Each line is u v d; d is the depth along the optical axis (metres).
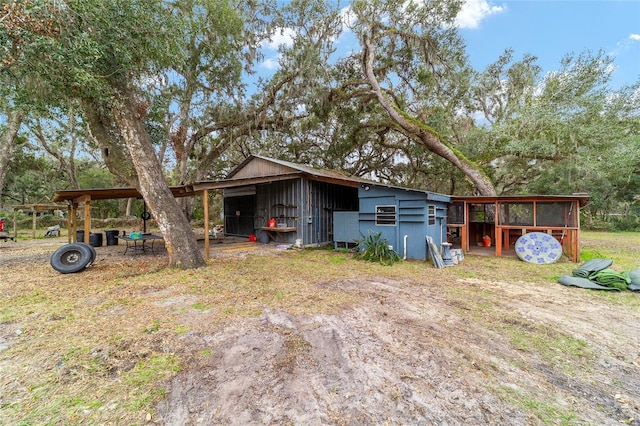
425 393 2.12
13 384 2.19
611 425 1.81
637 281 4.70
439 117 14.30
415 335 3.05
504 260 7.63
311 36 13.86
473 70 15.40
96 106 6.61
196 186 7.45
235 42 13.10
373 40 13.21
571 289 4.84
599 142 10.25
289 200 10.76
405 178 20.80
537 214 8.05
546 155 11.02
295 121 16.91
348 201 12.62
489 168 15.73
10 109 6.36
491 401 2.03
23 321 3.38
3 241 12.42
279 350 2.72
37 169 21.61
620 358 2.62
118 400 2.03
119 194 9.42
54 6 4.12
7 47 4.00
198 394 2.11
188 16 10.26
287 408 1.97
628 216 19.42
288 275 5.69
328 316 3.55
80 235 10.87
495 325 3.32
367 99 14.85
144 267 6.46
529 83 13.80
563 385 2.23
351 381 2.27
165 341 2.88
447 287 4.93
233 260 7.37
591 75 10.52
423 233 7.49
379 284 5.09
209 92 14.20
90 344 2.80
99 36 4.88
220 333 3.07
